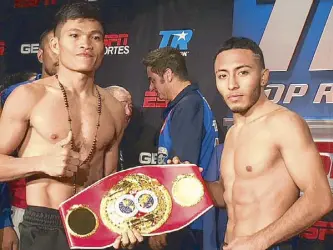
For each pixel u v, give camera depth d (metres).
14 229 2.17
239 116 1.54
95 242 1.46
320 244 2.14
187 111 2.09
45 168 1.49
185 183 1.52
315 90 2.20
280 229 1.36
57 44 1.66
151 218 1.49
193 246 2.18
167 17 2.45
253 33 2.29
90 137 1.62
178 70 2.18
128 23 2.51
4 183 2.09
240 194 1.47
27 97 1.57
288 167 1.41
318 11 2.20
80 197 1.49
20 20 2.68
